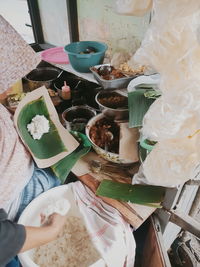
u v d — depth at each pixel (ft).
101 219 3.30
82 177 3.83
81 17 5.90
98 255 2.99
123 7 2.15
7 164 3.48
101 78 4.49
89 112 5.08
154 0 1.95
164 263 2.98
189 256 4.59
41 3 6.55
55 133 4.21
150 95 3.71
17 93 5.34
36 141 4.04
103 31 5.62
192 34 1.90
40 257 3.21
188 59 1.94
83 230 3.31
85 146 4.20
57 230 2.84
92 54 4.80
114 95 4.65
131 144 3.79
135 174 3.52
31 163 3.92
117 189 3.59
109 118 4.40
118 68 4.64
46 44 7.33
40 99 4.29
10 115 3.93
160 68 2.20
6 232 2.31
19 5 9.89
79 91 5.59
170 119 2.17
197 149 2.28
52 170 4.10
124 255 3.08
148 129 2.44
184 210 4.18
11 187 3.50
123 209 3.36
